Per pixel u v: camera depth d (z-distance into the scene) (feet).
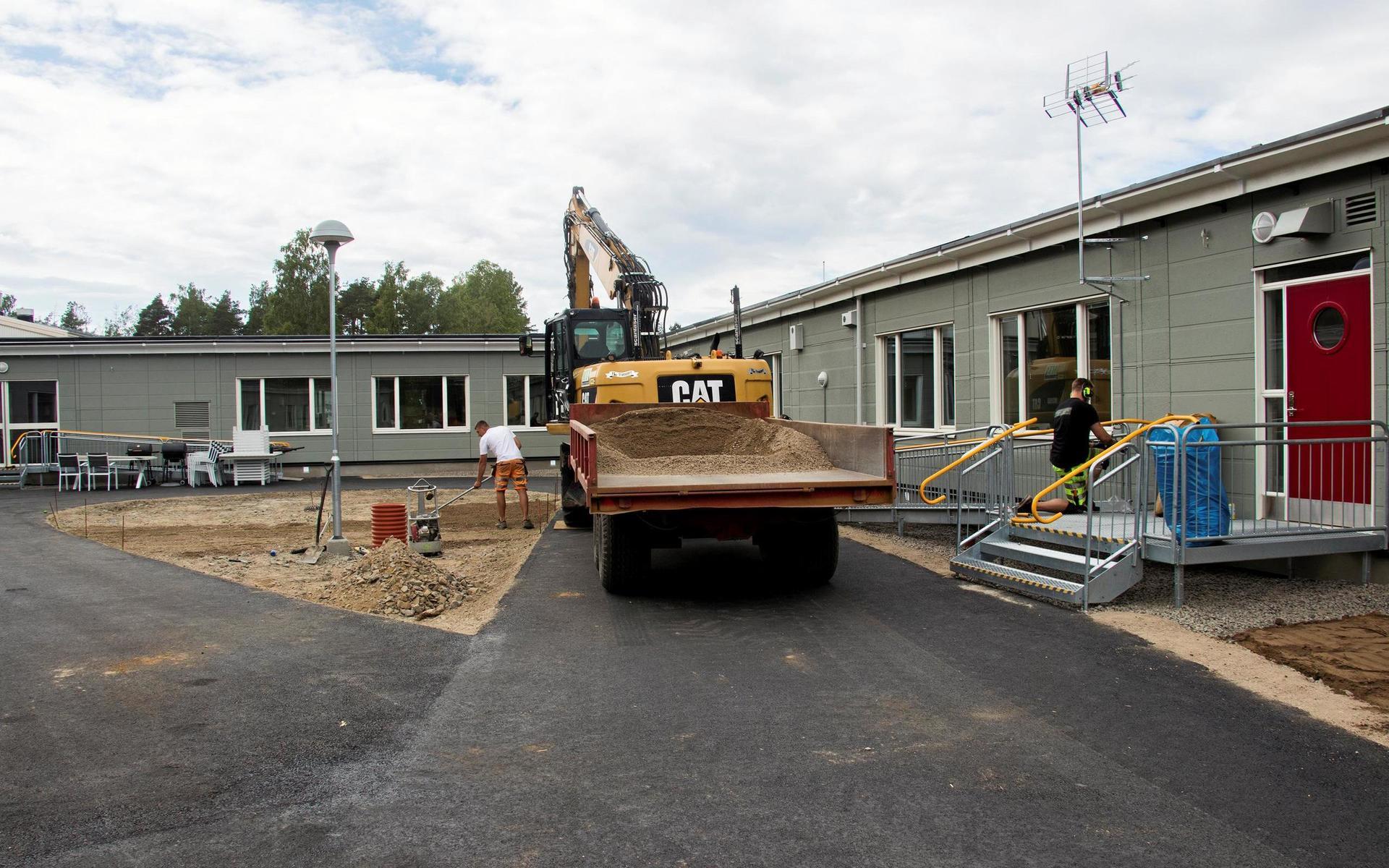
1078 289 33.45
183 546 36.91
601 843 11.12
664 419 30.42
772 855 10.78
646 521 24.11
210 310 301.63
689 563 31.78
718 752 14.07
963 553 28.60
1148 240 30.09
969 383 40.55
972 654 19.33
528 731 15.07
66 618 23.06
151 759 13.93
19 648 20.24
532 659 19.33
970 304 40.37
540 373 80.89
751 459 26.99
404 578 25.22
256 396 77.56
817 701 16.43
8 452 75.00
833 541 26.09
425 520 34.65
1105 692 16.66
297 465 78.02
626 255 43.88
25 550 34.88
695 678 17.88
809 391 57.36
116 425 76.13
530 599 25.53
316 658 19.44
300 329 192.75
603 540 25.48
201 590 26.55
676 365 35.88
